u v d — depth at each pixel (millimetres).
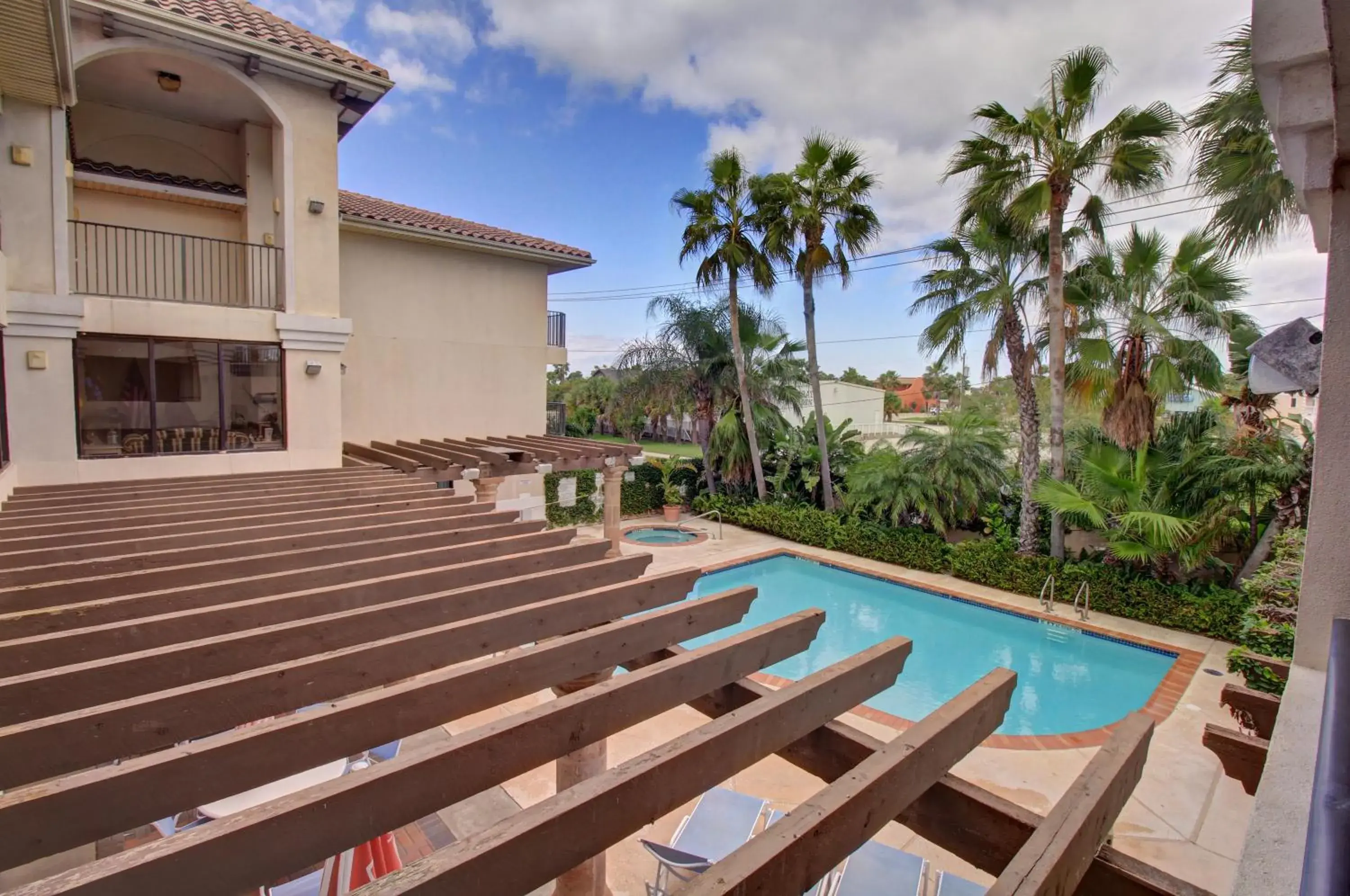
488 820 6422
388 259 14891
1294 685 2023
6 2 6602
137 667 2559
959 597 14711
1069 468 15375
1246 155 8180
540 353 17438
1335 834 881
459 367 16016
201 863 1518
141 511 6266
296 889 4562
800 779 7520
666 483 22359
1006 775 8117
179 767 1851
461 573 4031
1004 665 12375
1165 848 6613
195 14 9930
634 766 1937
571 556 4523
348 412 14438
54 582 3934
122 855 1475
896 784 2074
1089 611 13531
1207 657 11383
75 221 9344
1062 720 10516
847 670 2725
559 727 2217
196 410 10367
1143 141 12055
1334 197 1933
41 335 8906
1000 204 13555
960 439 16797
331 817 1704
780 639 3148
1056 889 1720
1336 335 1974
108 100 11578
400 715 2291
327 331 11367
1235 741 2645
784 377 22219
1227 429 13109
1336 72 1281
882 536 17297
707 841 5402
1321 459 2033
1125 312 12859
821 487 20984
